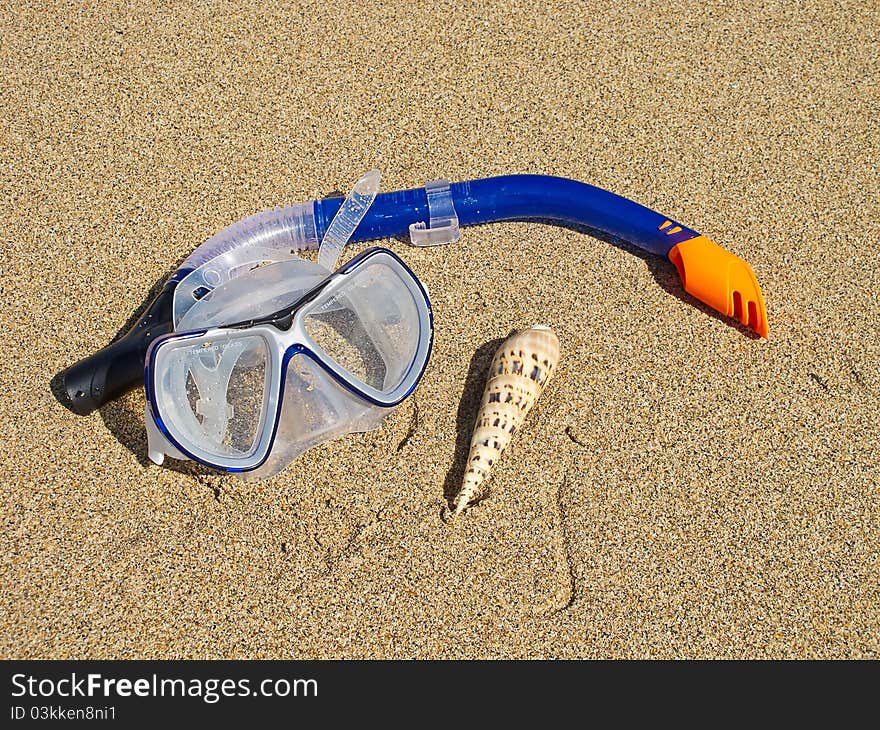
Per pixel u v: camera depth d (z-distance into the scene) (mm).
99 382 576
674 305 641
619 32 785
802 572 553
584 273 653
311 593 544
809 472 584
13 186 683
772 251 668
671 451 589
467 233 669
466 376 610
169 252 657
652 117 732
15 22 772
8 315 628
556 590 547
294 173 695
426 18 788
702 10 798
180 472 576
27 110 722
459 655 531
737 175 703
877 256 667
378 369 583
